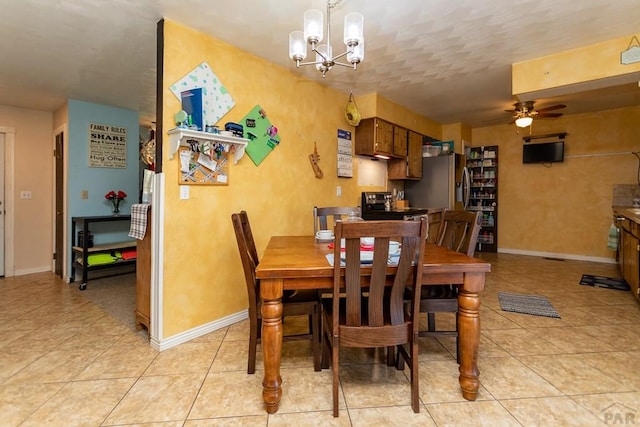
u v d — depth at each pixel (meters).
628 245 3.56
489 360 2.09
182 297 2.39
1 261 4.28
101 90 3.68
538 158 5.57
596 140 5.15
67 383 1.85
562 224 5.47
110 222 4.41
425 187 5.41
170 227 2.32
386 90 3.93
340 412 1.60
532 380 1.86
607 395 1.72
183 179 2.38
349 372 1.98
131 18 2.24
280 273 1.54
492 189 6.05
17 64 2.96
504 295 3.40
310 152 3.51
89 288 3.80
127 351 2.24
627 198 4.93
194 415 1.58
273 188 3.09
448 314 2.99
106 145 4.32
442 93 4.05
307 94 3.46
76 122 4.07
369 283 1.63
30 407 1.64
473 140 6.27
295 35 1.87
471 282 1.67
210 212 2.57
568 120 5.38
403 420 1.54
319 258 1.79
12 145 4.29
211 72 2.54
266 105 2.99
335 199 3.89
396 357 2.06
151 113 4.64
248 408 1.63
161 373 1.96
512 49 2.85
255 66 2.88
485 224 6.12
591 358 2.11
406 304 1.99
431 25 2.43
